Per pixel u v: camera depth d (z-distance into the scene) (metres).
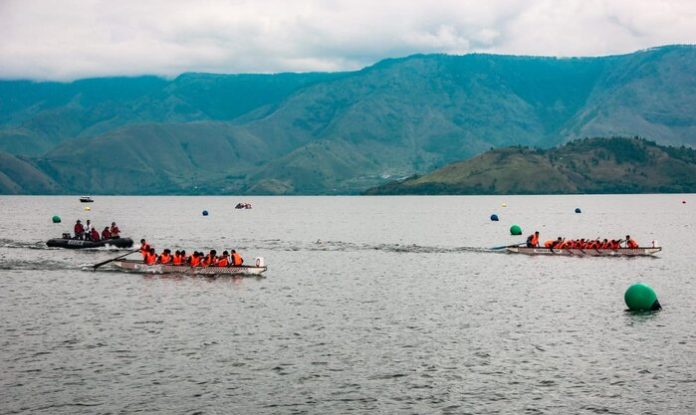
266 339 55.53
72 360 49.34
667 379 46.31
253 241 145.75
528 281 85.38
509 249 117.38
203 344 53.84
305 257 112.38
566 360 50.28
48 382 44.81
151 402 41.75
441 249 125.75
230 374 46.78
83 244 116.69
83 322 60.84
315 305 69.62
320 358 50.44
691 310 67.31
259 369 47.88
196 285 80.62
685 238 153.75
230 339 55.44
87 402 41.62
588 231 179.50
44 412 40.06
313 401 42.28
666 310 67.31
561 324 61.28
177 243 140.00
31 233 161.38
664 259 107.44
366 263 103.69
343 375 46.81
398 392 43.81
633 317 64.12
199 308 67.44
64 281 82.00
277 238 155.12
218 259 88.88
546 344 54.56
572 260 106.31
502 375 47.00
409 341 55.25
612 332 58.28
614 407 41.66
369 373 47.25
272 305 69.38
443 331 58.56
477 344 54.47
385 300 72.50
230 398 42.56
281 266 99.69
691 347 53.69
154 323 60.81
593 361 50.06
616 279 87.00
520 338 56.34
